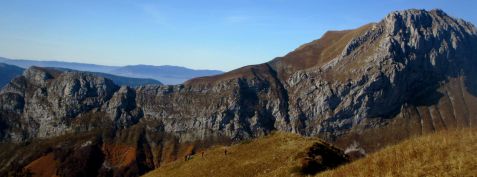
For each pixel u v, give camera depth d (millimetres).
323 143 69812
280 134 78438
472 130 36656
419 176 31062
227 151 77625
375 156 40438
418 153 35281
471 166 29109
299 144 68000
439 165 31156
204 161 76812
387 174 33500
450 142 34469
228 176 64812
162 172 81438
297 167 57406
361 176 36656
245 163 67625
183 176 72812
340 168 44281
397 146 40344
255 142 77875
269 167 62312
